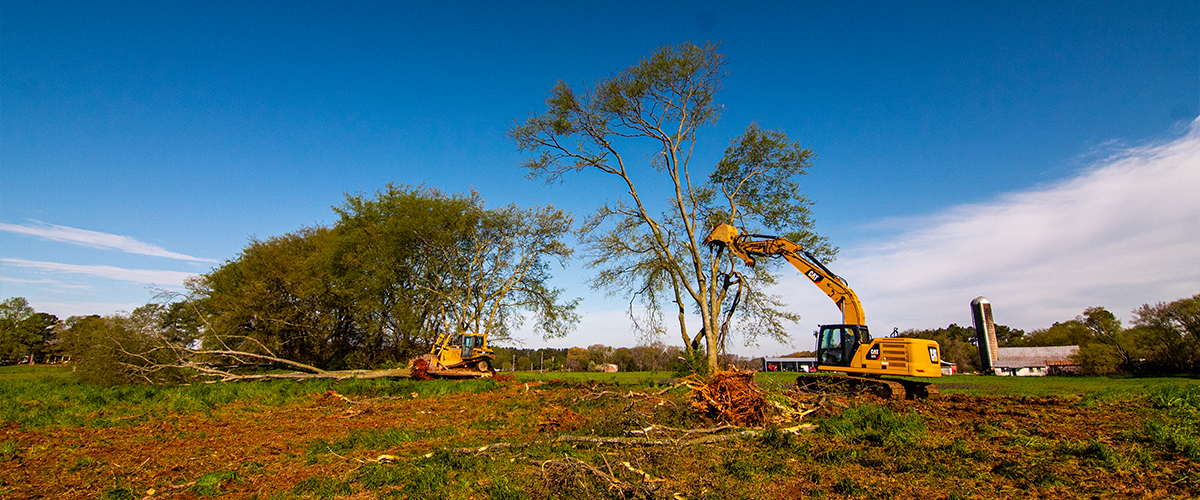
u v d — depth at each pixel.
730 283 24.41
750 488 5.60
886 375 14.35
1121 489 5.25
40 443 8.95
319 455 7.65
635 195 25.22
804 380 15.75
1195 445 6.57
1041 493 5.23
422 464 6.71
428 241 31.33
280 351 28.41
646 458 6.72
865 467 6.34
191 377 20.52
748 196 25.50
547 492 5.45
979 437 7.90
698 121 25.05
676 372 22.39
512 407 13.21
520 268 33.06
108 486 6.19
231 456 7.73
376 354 31.53
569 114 24.80
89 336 20.66
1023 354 51.12
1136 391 15.28
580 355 59.03
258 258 29.33
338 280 29.31
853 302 15.60
